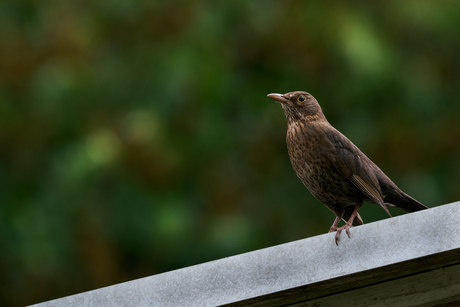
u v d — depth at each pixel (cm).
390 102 1358
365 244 511
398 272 548
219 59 1328
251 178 1369
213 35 1340
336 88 1348
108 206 1244
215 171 1338
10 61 1353
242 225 1291
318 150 793
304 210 1345
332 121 1382
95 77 1322
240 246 1266
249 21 1384
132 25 1391
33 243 1219
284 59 1386
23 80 1350
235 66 1375
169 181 1310
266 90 1366
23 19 1387
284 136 1382
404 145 1369
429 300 557
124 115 1296
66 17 1382
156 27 1382
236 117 1366
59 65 1342
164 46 1340
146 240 1241
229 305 552
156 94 1284
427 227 501
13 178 1290
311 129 805
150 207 1247
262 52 1391
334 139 793
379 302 564
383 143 1371
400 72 1346
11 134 1315
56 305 552
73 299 551
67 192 1230
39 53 1363
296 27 1355
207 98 1292
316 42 1348
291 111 847
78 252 1241
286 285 517
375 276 546
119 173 1267
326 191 810
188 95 1285
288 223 1338
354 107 1370
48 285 1261
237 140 1348
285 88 1362
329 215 1328
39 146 1308
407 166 1373
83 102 1302
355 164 783
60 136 1301
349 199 807
